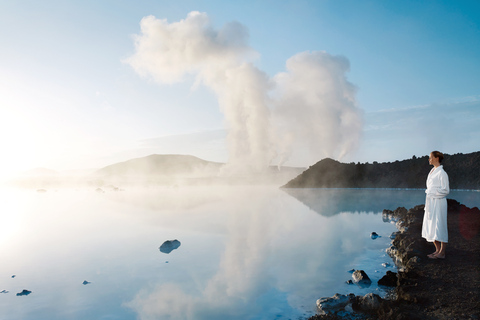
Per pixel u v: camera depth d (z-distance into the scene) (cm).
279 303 424
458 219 890
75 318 385
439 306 377
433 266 517
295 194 2325
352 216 1209
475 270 490
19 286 501
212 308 410
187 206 1593
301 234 881
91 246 764
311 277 527
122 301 438
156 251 711
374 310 391
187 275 544
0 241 827
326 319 367
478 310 360
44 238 859
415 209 1031
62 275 552
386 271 555
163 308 411
